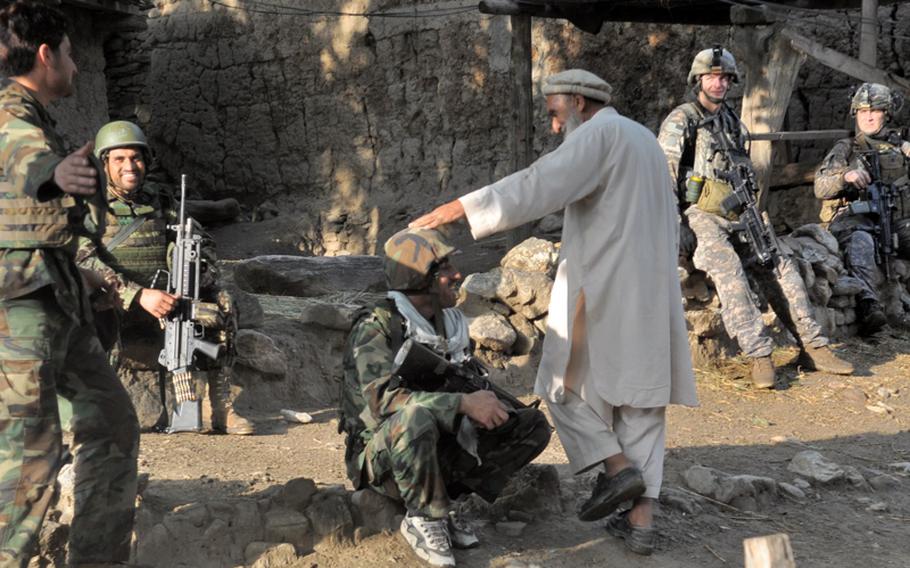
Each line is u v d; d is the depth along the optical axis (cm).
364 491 372
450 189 1655
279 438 507
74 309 287
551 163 359
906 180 805
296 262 791
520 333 641
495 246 1396
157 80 1994
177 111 1972
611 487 359
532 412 353
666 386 363
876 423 592
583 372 374
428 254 347
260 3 1850
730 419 586
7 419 278
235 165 1911
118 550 307
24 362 279
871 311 774
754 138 948
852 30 1223
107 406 305
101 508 304
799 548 402
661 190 371
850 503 457
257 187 1889
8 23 282
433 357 338
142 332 502
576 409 374
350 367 355
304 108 1820
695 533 408
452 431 334
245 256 1675
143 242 469
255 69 1872
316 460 465
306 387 599
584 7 1068
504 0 1055
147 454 454
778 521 430
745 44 962
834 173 796
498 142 1609
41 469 281
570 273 374
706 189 645
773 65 957
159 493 387
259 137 1883
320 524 361
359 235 1733
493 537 384
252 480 419
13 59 284
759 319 640
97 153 465
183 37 1955
